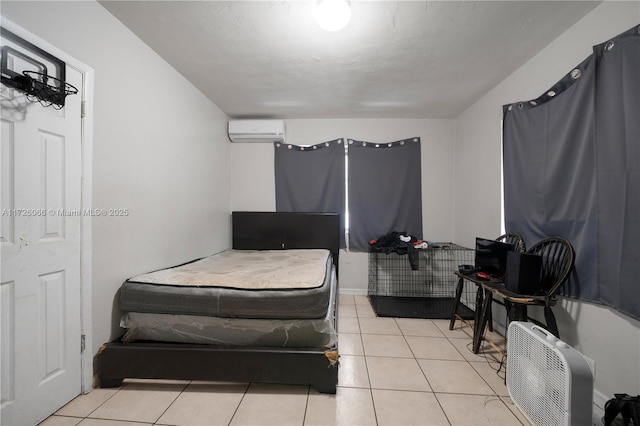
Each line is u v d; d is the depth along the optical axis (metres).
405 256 3.44
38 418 1.26
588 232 1.49
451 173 3.46
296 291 1.55
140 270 1.86
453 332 2.36
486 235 2.68
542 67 1.93
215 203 3.07
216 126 3.08
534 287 1.61
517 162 2.06
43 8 1.25
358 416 1.36
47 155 1.29
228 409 1.39
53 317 1.32
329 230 3.37
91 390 1.50
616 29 1.40
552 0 1.48
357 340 2.19
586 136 1.50
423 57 2.05
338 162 3.50
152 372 1.52
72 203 1.40
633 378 1.27
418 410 1.40
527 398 1.23
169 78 2.18
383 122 3.49
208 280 1.66
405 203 3.46
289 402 1.45
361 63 2.15
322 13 1.46
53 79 1.29
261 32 1.78
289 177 3.53
